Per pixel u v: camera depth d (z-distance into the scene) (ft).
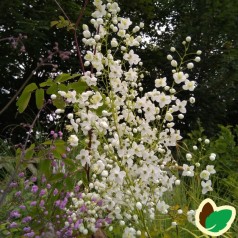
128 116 7.72
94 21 7.97
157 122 8.20
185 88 7.73
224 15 32.53
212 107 32.71
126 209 7.54
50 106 21.68
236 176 14.67
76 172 8.91
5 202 10.07
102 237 8.25
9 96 33.96
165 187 8.03
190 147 17.17
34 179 10.95
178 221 7.61
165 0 36.19
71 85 7.55
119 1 35.12
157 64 33.63
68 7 31.32
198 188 12.17
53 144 8.04
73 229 8.45
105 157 7.94
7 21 29.63
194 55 33.09
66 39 32.78
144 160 7.75
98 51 7.97
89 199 7.69
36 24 29.27
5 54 30.83
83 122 7.25
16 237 9.75
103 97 7.64
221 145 16.56
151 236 7.68
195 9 34.68
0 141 19.10
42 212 9.53
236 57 32.12
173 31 36.78
